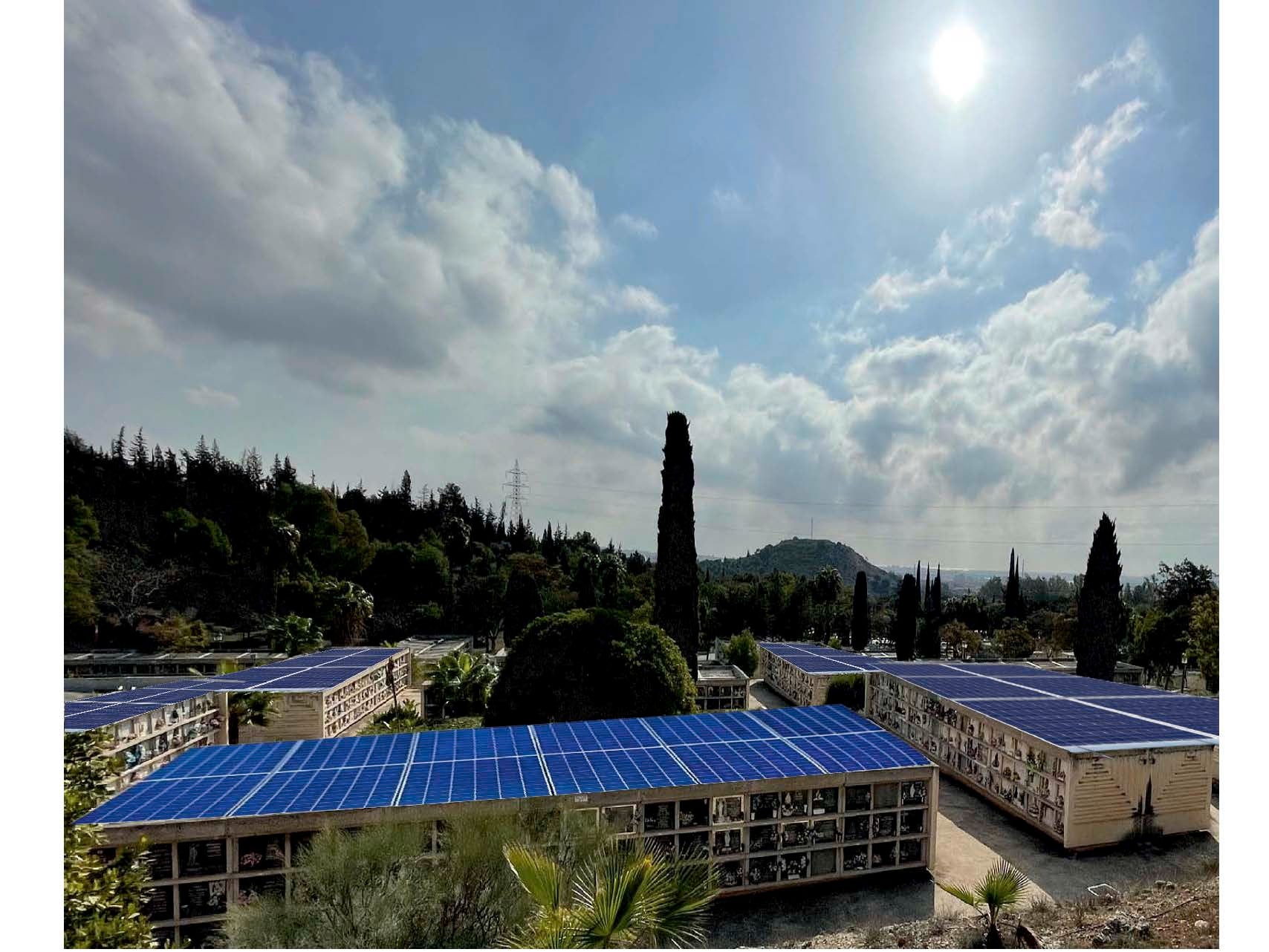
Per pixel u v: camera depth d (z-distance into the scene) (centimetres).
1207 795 1906
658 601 3731
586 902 819
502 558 10100
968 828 1984
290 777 1554
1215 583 5741
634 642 2684
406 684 4266
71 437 8569
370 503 10844
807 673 3638
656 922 789
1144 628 5078
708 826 1583
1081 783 1823
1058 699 2514
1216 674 3722
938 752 2577
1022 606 8269
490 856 1000
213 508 8675
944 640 6775
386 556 8262
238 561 7575
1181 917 1256
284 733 2861
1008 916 1361
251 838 1358
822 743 1867
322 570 7769
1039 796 1947
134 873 968
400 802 1417
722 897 1569
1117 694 2633
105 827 1288
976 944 1220
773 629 7444
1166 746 1888
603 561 8594
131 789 1476
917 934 1317
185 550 7400
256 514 8306
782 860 1612
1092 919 1305
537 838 1117
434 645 6831
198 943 1294
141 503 8338
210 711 2623
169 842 1312
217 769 1619
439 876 1000
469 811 1249
